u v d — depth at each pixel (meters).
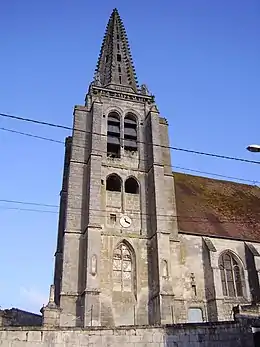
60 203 53.78
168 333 21.92
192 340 21.67
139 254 43.03
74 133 48.50
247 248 45.78
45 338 21.56
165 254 41.47
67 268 40.03
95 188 43.62
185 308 40.53
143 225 45.12
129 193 47.03
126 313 39.41
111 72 60.03
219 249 45.06
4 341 21.20
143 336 21.86
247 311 23.47
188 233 45.00
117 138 50.75
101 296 39.25
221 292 41.09
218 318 39.47
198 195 52.94
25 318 47.00
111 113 52.69
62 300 38.28
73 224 42.59
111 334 21.91
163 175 47.03
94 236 40.62
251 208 54.03
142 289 41.19
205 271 43.25
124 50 64.44
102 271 40.59
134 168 48.62
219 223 48.16
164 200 45.19
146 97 54.97
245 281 43.94
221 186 57.72
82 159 47.06
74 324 37.34
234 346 21.34
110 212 44.81
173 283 41.06
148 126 51.66
